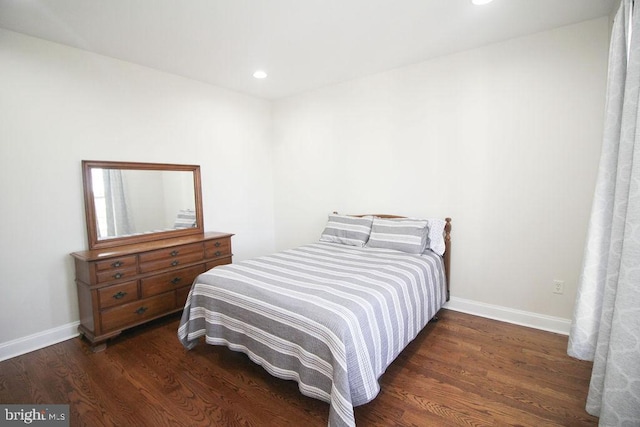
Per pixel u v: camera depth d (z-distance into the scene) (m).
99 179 2.67
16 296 2.31
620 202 1.31
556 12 2.12
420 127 3.04
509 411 1.64
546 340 2.36
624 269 1.19
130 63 2.87
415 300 2.15
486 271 2.79
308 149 3.95
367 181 3.46
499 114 2.61
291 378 1.65
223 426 1.58
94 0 1.88
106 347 2.37
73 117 2.54
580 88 2.28
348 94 3.50
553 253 2.47
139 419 1.63
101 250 2.59
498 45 2.57
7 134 2.23
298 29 2.31
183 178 3.30
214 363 2.14
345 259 2.59
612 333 1.23
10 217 2.27
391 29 2.33
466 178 2.82
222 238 3.25
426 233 2.84
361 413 1.64
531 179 2.52
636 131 1.17
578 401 1.69
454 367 2.04
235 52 2.69
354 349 1.47
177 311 2.85
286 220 4.30
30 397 1.81
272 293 1.82
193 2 1.94
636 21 1.24
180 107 3.27
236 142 3.87
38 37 2.34
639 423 1.17
